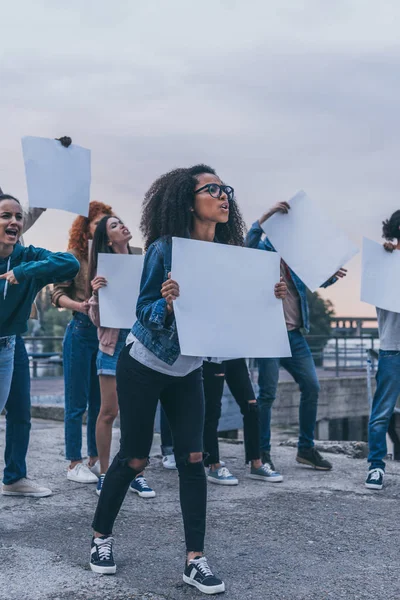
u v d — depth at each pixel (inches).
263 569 139.5
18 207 156.2
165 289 121.3
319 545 156.2
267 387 237.8
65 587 127.2
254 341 128.0
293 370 245.0
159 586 128.5
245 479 228.7
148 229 132.0
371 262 215.6
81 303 201.9
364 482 225.9
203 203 127.3
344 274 221.5
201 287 124.4
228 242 137.5
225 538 160.7
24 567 137.4
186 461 128.0
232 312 126.8
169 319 123.3
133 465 131.3
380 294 215.0
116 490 133.6
